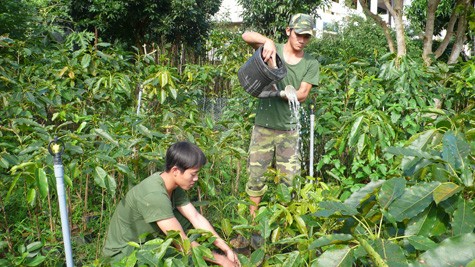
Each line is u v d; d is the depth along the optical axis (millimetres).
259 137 4223
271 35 15086
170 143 3781
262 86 3932
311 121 4434
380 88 5273
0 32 7469
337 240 1779
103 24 12883
